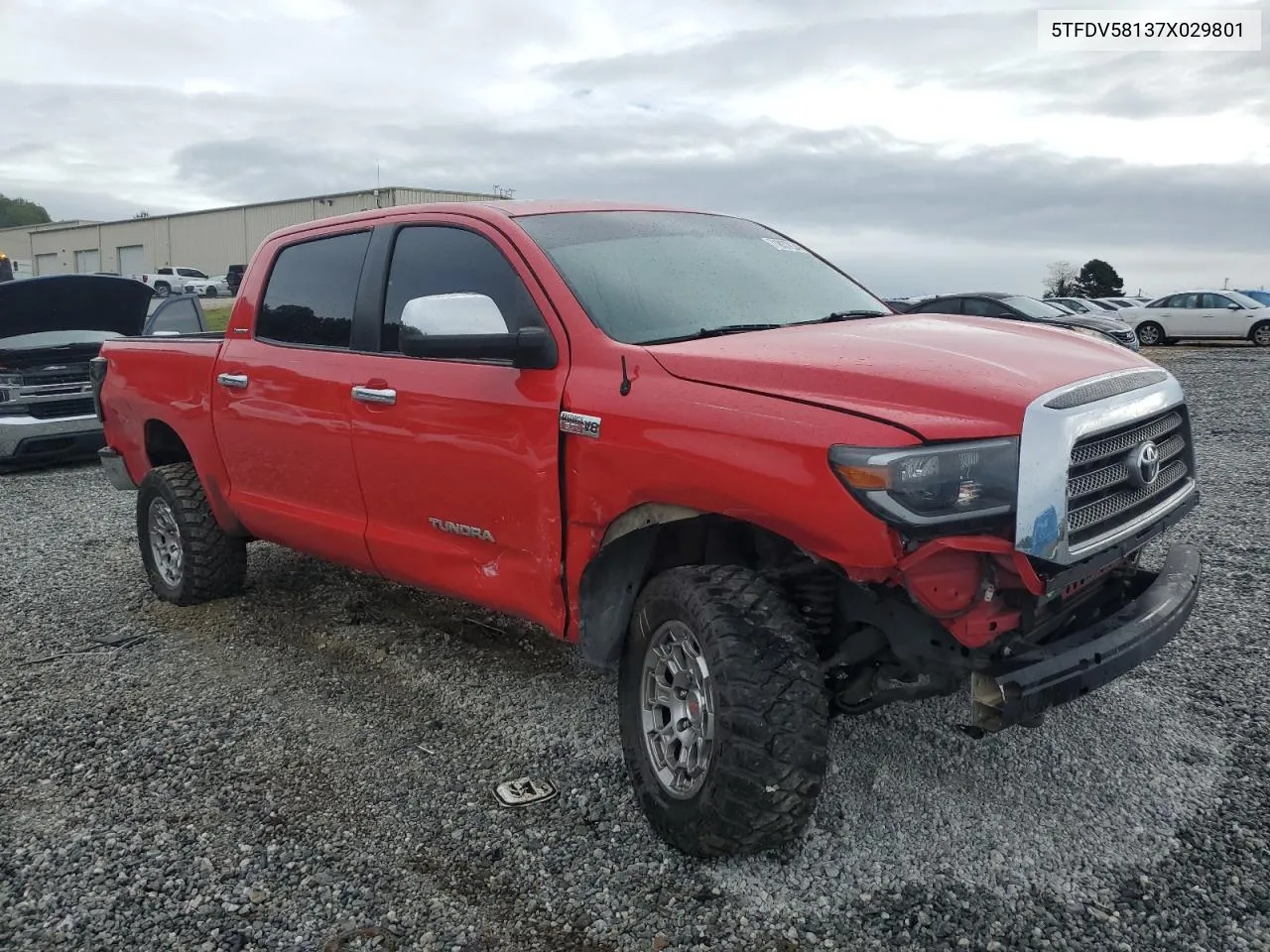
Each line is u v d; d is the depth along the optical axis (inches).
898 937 109.3
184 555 218.1
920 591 109.7
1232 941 106.8
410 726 163.5
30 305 411.2
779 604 118.6
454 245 160.6
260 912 117.6
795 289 163.9
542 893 119.3
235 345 201.2
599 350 135.3
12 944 113.0
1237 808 131.3
